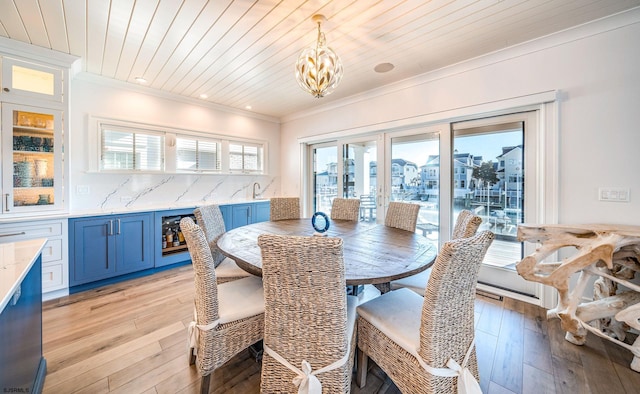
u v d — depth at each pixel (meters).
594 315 1.82
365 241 2.01
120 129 3.40
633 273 1.91
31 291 1.38
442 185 3.13
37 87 2.58
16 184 2.48
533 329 2.09
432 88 3.07
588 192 2.18
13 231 2.40
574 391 1.47
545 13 1.98
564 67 2.26
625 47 2.01
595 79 2.13
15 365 1.15
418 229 3.37
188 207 3.66
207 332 1.37
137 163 3.56
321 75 1.97
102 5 1.89
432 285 1.09
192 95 3.87
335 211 3.31
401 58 2.71
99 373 1.60
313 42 2.38
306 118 4.73
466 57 2.68
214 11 1.95
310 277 1.12
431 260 1.55
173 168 3.87
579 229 1.91
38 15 2.00
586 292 2.23
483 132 2.85
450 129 3.07
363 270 1.38
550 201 2.36
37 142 2.57
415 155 3.38
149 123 3.62
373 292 2.71
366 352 1.46
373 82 3.37
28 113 2.53
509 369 1.65
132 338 1.96
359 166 4.06
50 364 1.67
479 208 2.90
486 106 2.67
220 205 4.00
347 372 1.22
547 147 2.37
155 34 2.26
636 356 1.62
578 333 1.85
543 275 1.98
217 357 1.40
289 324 1.22
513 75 2.51
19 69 2.49
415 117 3.22
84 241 2.79
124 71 3.03
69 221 2.69
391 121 3.47
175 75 3.14
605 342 1.91
